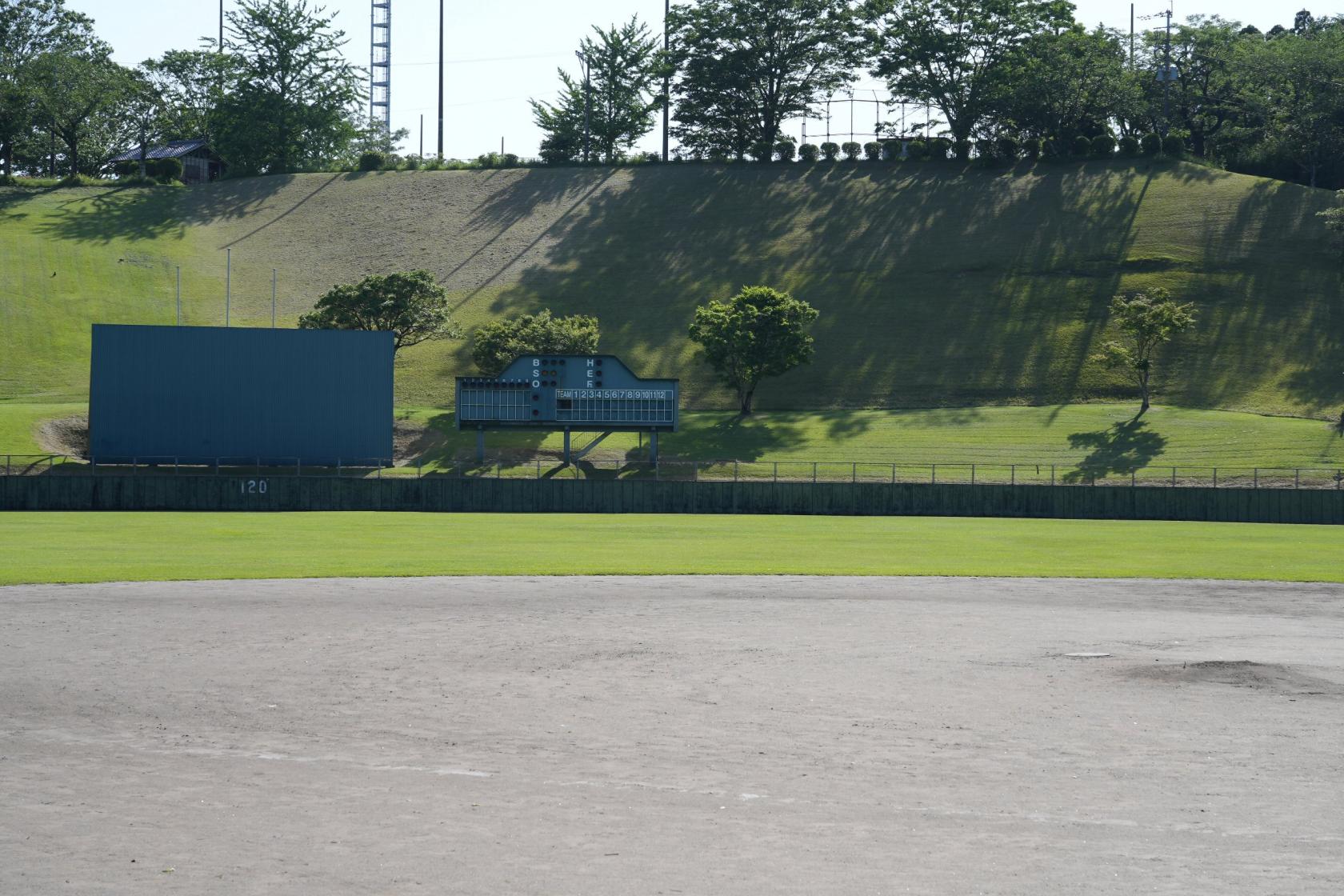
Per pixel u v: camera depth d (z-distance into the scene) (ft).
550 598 136.46
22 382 426.92
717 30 646.33
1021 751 71.36
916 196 588.91
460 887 49.60
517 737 74.08
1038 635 113.29
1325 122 581.12
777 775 66.13
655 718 79.20
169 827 57.00
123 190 644.69
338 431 331.57
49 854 53.26
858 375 448.24
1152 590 148.97
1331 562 182.60
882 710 81.61
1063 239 534.37
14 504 284.00
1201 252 510.17
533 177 645.51
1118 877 51.37
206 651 101.35
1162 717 80.12
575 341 404.36
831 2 649.20
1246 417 390.42
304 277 554.46
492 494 290.97
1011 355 453.99
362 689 87.45
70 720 77.46
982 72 629.92
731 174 628.69
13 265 530.68
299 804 60.70
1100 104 629.10
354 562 168.86
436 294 412.98
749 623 119.24
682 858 53.26
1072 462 351.87
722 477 338.95
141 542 195.42
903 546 203.41
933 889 49.85
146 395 325.62
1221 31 635.25
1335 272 486.79
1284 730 76.59
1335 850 54.90
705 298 511.81
